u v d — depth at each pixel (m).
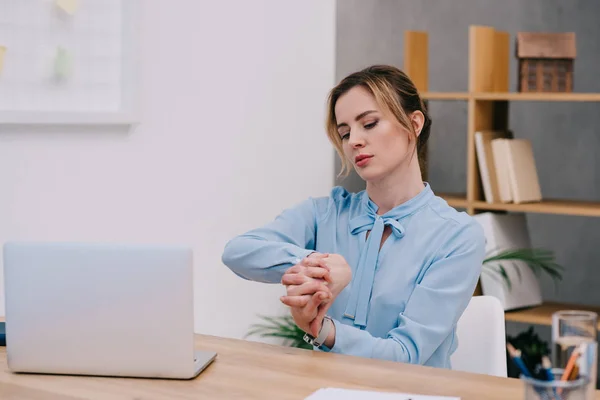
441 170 4.73
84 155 2.84
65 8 2.72
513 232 3.93
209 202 3.34
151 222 3.10
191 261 1.74
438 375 1.76
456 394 1.63
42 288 1.78
